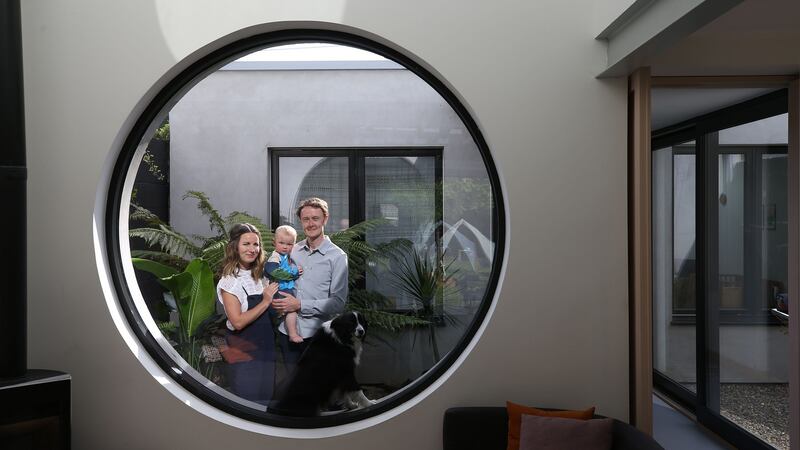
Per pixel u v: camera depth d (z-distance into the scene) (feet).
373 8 8.84
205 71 9.50
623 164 8.81
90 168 9.04
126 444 9.05
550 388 8.85
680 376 14.28
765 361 10.68
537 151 8.85
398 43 8.84
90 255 9.04
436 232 18.02
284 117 18.57
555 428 7.56
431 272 17.52
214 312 16.10
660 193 15.33
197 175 18.28
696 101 11.28
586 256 8.82
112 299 9.23
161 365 9.41
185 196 18.11
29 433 7.93
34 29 9.00
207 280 16.28
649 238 8.73
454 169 18.72
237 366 15.70
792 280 9.58
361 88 18.90
